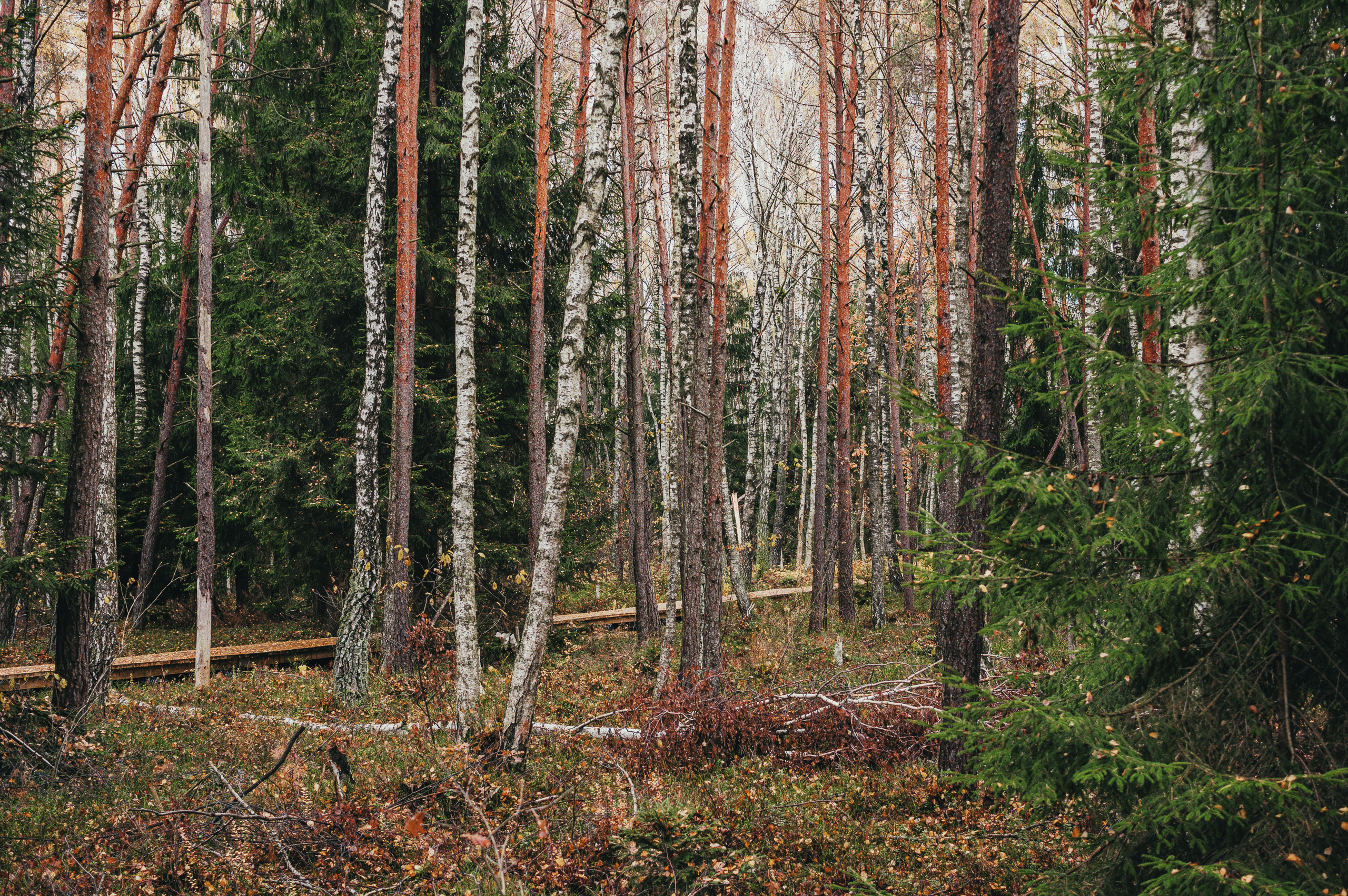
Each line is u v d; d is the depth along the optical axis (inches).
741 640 638.5
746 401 1422.2
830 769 326.3
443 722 348.5
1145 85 159.2
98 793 278.2
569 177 643.5
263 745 328.5
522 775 297.0
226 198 681.6
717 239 437.4
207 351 483.2
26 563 304.3
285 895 206.2
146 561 733.9
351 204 644.7
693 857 218.2
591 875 212.4
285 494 610.9
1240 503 135.6
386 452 612.4
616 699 432.5
